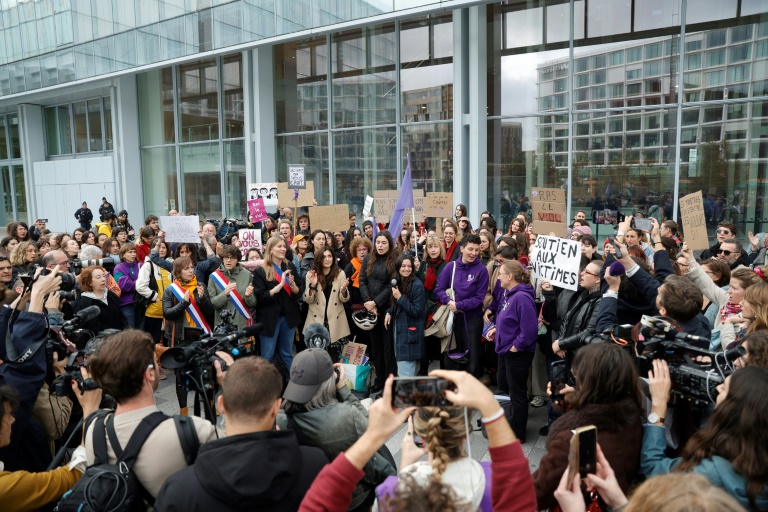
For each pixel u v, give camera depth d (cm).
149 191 2177
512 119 1331
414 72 1453
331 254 677
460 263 621
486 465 207
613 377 232
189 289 648
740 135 1087
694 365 253
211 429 239
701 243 637
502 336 505
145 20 1769
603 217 1245
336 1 1330
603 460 202
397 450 510
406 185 772
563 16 1244
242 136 1841
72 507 207
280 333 674
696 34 1109
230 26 1555
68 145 2492
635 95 1184
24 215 2766
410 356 606
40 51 2184
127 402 235
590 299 463
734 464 192
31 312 298
